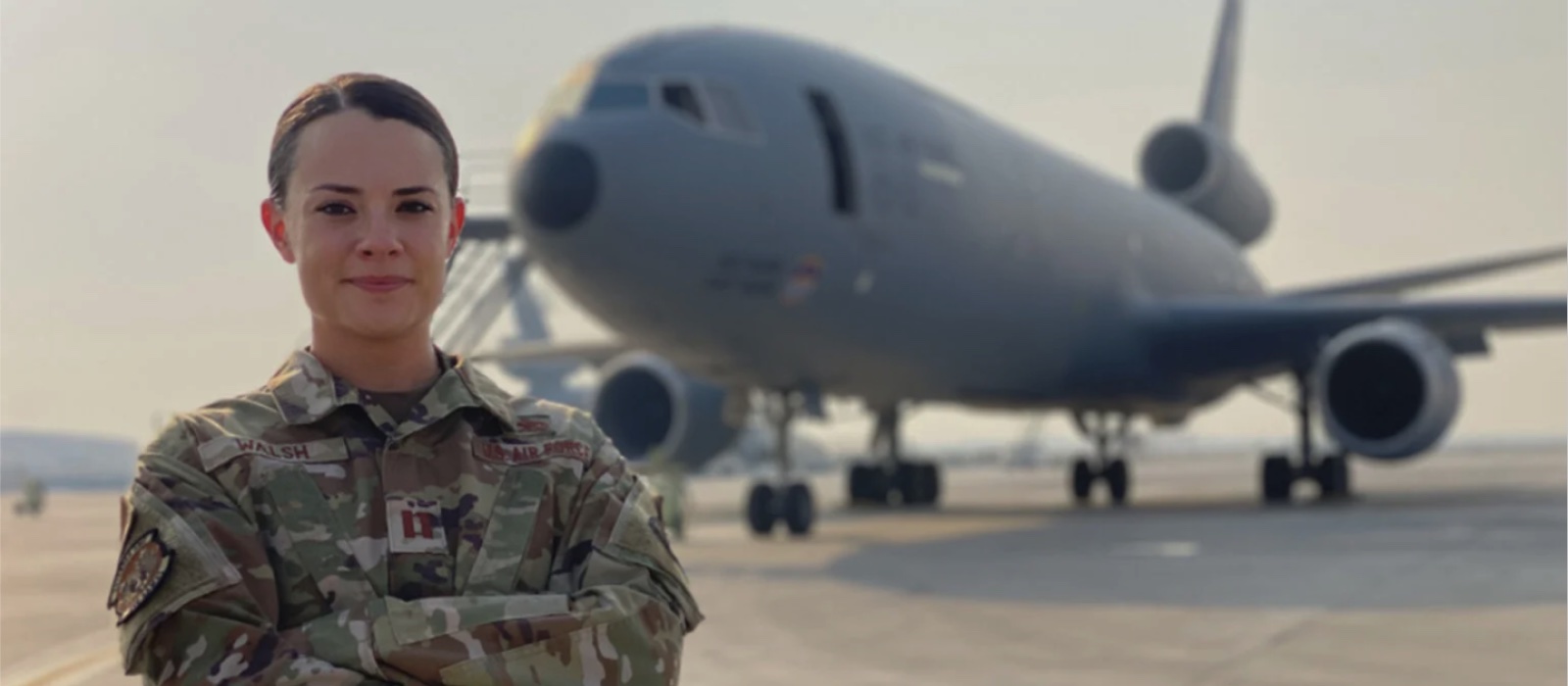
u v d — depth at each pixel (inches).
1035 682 270.5
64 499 1673.2
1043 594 406.6
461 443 75.9
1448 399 692.7
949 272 674.2
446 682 69.2
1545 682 261.6
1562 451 4352.9
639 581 76.2
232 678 67.5
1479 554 492.7
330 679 67.6
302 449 73.2
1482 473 1706.4
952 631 337.7
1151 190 1080.8
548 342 930.7
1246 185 1183.6
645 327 574.2
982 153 715.4
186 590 68.1
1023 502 1045.8
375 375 76.9
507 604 71.4
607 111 545.3
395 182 74.8
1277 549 529.3
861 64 668.7
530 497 76.0
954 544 583.5
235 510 70.8
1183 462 3331.7
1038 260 755.4
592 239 530.6
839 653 307.6
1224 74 1343.5
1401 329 709.9
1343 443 705.0
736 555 537.3
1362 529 619.5
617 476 79.5
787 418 650.8
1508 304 773.9
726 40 601.9
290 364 76.8
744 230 557.6
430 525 73.3
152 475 70.8
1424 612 352.2
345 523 72.3
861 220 609.3
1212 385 929.5
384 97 76.5
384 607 69.8
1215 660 292.7
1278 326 831.1
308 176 74.8
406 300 75.3
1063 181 812.0
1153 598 393.1
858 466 946.1
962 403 814.5
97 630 385.7
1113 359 854.5
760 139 569.9
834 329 620.4
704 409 779.4
